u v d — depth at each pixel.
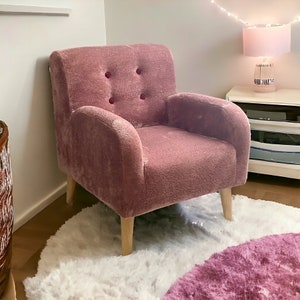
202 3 2.44
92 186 1.72
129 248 1.62
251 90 2.38
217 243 1.68
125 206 1.53
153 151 1.66
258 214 1.90
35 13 1.89
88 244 1.69
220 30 2.45
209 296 1.36
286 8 2.29
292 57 2.35
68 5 2.18
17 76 1.83
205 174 1.68
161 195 1.59
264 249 1.61
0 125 1.30
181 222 1.87
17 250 1.70
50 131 2.10
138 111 2.06
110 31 2.68
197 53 2.54
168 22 2.54
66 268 1.53
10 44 1.77
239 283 1.42
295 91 2.33
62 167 2.00
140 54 2.07
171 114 2.10
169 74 2.14
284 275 1.46
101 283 1.44
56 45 2.09
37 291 1.41
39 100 1.99
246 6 2.36
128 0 2.58
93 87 1.91
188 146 1.71
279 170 2.25
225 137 1.79
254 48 2.17
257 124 2.23
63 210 2.04
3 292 1.30
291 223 1.81
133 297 1.37
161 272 1.50
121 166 1.49
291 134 2.19
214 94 2.59
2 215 1.17
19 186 1.91
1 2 1.70
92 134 1.62
